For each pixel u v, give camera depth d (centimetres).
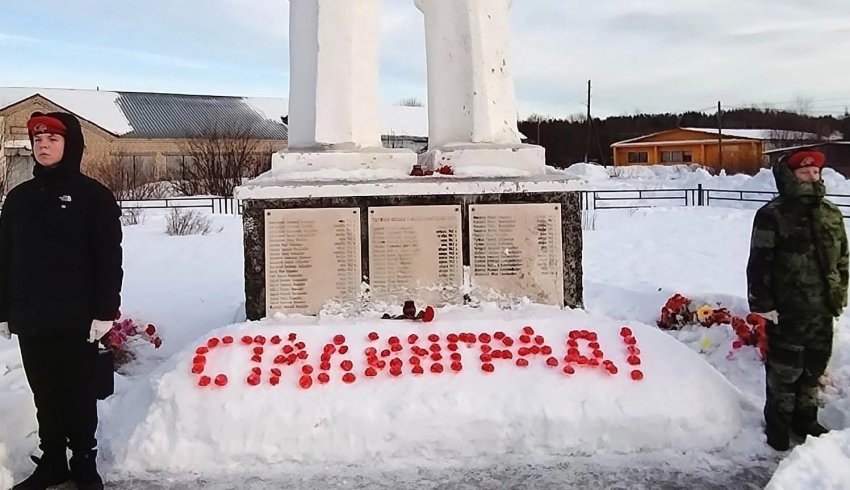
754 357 587
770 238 420
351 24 616
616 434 425
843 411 470
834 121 5619
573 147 5781
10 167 2702
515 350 478
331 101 613
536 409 430
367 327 504
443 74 641
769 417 431
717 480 394
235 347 475
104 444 433
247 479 398
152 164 4103
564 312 549
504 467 410
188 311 810
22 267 370
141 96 4491
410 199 568
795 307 418
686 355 474
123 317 688
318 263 562
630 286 928
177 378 446
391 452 419
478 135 624
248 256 560
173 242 1445
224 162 3350
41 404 381
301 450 416
